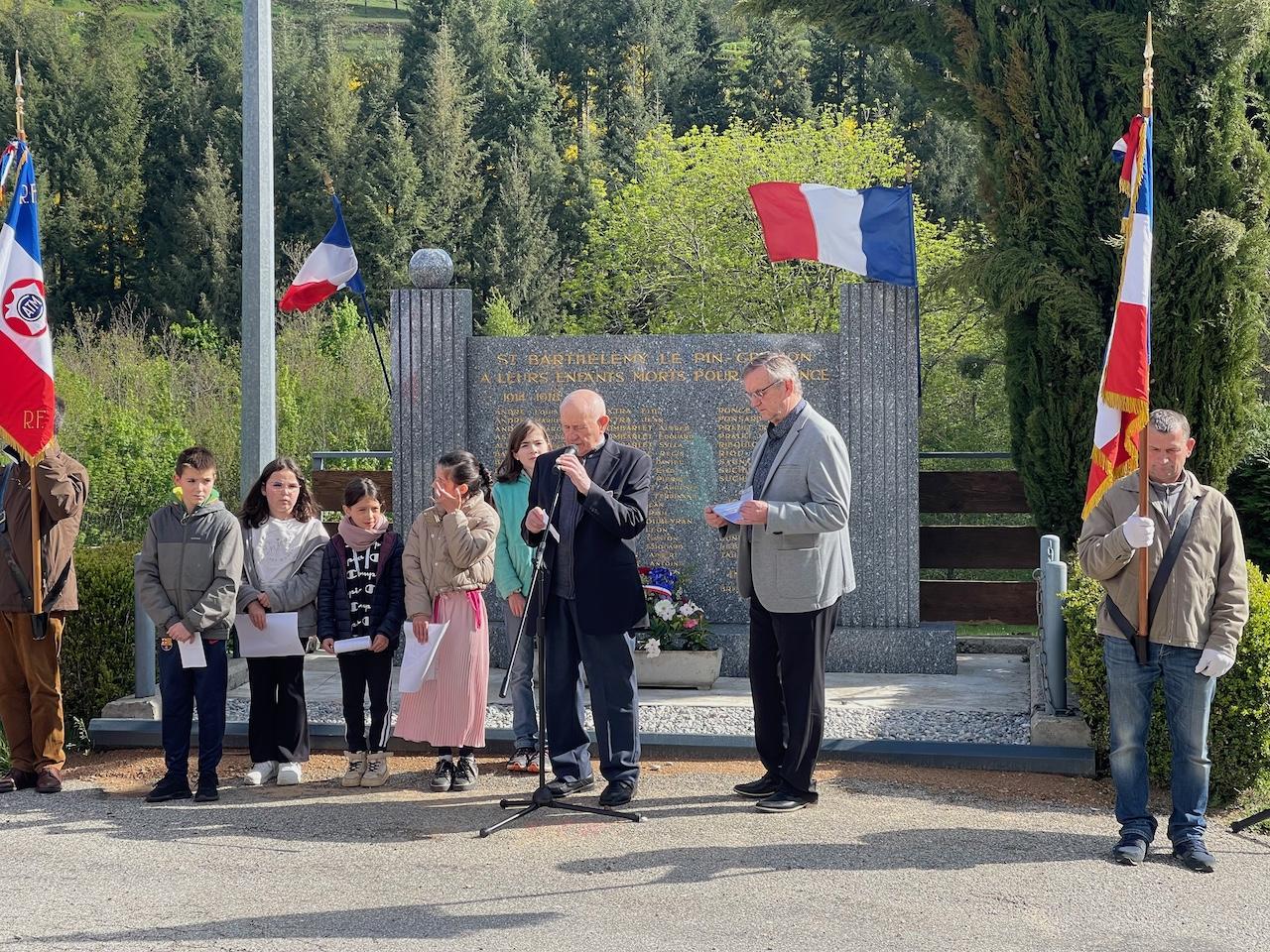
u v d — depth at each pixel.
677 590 9.04
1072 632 6.95
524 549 7.14
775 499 6.22
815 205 9.04
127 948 4.55
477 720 6.65
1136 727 5.57
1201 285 8.62
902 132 39.44
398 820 6.16
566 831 5.93
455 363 9.52
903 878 5.25
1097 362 9.06
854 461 9.12
